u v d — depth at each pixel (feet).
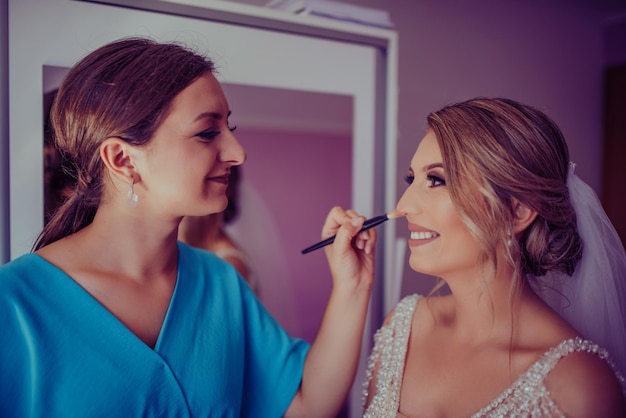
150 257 2.74
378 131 4.20
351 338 3.18
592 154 6.24
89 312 2.50
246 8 3.58
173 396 2.61
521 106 2.69
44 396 2.34
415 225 2.79
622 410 2.26
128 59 2.53
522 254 2.71
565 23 5.97
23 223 3.01
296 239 4.48
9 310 2.36
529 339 2.60
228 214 4.36
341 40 3.97
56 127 2.67
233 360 2.97
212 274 3.18
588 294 2.81
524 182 2.52
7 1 2.91
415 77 5.08
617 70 6.11
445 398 2.73
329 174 4.20
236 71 3.61
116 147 2.50
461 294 2.80
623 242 6.09
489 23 5.47
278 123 3.92
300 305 4.64
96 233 2.66
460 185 2.54
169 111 2.51
